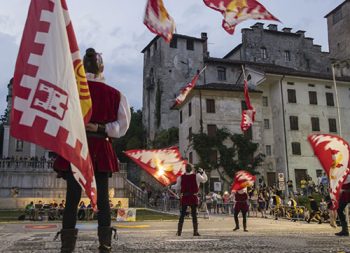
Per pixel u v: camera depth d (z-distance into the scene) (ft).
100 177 11.50
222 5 18.43
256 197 88.22
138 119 219.61
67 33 10.37
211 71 182.50
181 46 187.21
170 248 16.74
